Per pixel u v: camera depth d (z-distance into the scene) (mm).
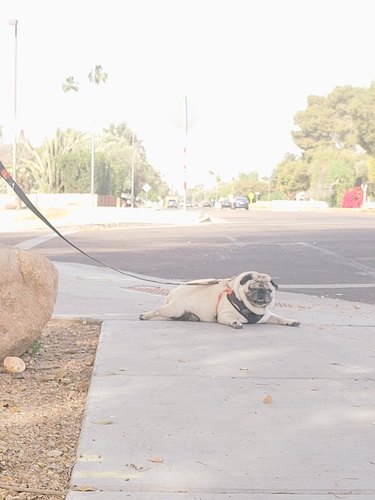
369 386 2279
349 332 3102
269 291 3123
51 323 3352
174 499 1496
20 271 2555
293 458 1703
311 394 2189
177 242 9086
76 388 2320
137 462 1671
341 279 5445
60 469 1684
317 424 1931
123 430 1870
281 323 3221
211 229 12305
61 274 5238
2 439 1862
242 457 1707
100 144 42906
